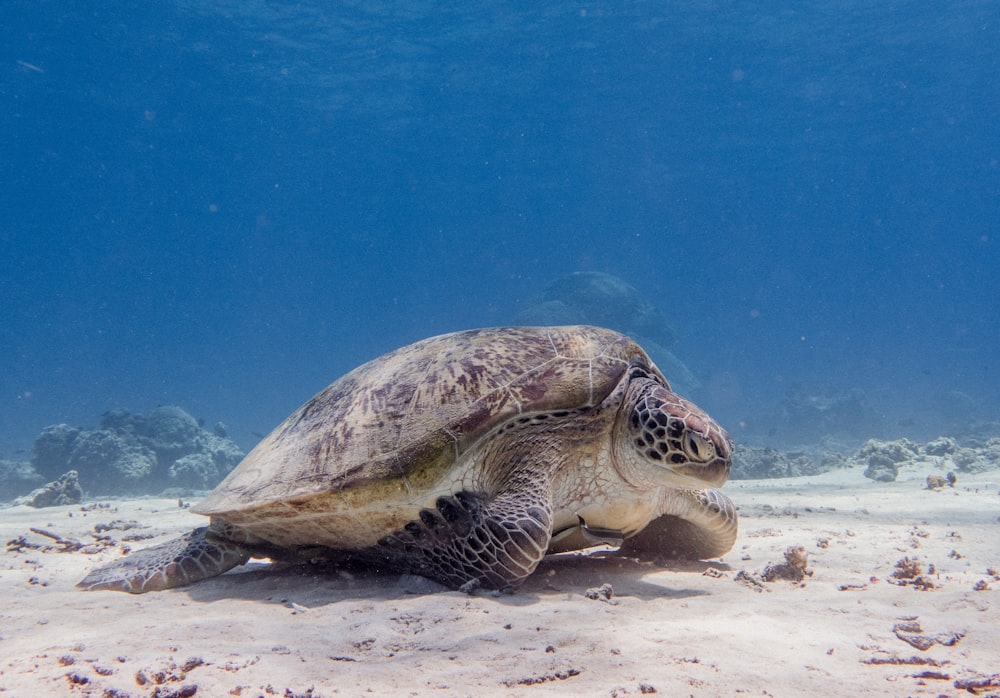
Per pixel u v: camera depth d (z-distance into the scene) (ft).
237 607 15.67
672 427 16.28
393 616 13.87
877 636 12.12
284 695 9.36
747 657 10.91
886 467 51.90
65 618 14.73
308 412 20.70
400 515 16.81
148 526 34.04
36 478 75.00
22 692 9.44
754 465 62.69
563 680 10.05
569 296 157.38
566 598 15.57
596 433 17.56
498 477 17.38
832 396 119.03
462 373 18.22
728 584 17.11
